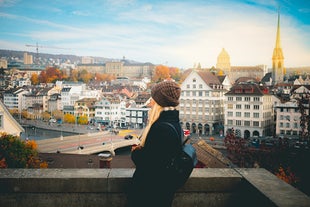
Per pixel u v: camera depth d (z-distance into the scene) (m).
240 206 5.74
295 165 46.25
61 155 44.31
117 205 5.70
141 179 4.22
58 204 5.71
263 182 5.39
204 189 5.73
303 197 4.71
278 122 88.44
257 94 92.19
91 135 102.94
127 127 135.12
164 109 4.29
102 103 146.38
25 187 5.66
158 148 3.98
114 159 41.78
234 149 66.06
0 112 38.47
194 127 108.12
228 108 97.00
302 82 135.25
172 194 4.23
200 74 107.06
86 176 5.67
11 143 33.88
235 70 181.12
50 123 157.38
